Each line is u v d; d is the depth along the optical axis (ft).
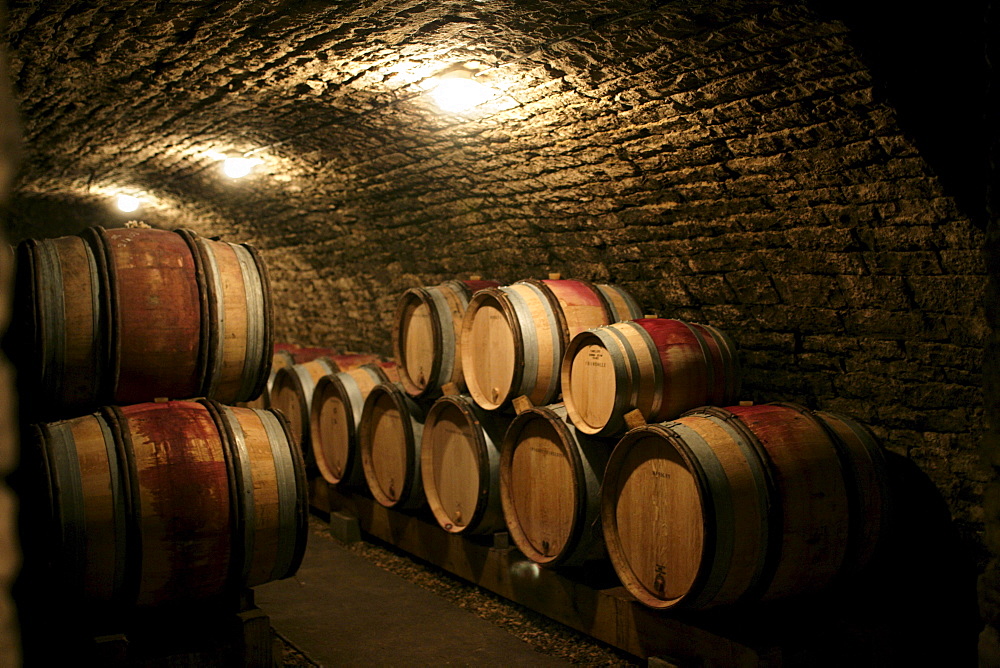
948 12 9.24
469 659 13.25
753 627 11.35
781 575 11.03
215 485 10.77
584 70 13.12
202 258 12.37
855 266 13.28
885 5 9.46
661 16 11.03
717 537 10.66
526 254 20.93
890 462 13.29
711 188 14.89
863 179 12.37
